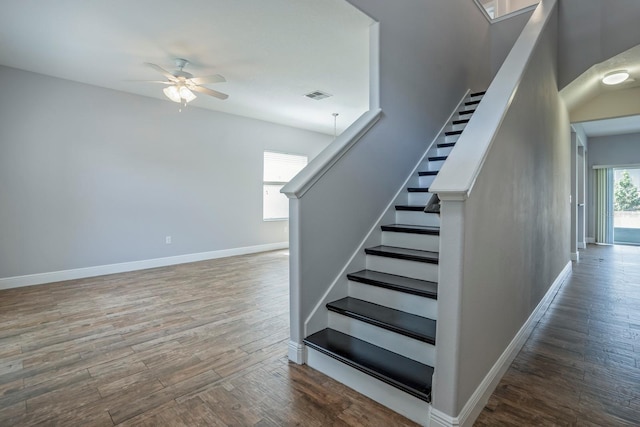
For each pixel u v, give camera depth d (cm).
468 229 145
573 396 181
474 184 147
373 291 228
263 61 364
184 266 512
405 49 315
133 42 318
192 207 545
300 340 213
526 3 648
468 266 147
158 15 271
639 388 189
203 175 557
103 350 233
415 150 330
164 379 197
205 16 273
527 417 164
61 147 416
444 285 145
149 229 497
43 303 334
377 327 199
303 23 283
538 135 276
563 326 281
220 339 251
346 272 243
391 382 163
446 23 389
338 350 194
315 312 221
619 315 307
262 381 195
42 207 405
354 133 250
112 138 456
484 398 173
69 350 233
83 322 285
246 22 283
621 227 812
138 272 469
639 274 468
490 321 180
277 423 158
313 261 220
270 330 269
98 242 449
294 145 704
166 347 238
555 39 343
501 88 206
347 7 259
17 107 385
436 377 149
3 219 381
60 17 272
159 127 502
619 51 322
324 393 183
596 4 334
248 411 167
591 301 347
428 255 229
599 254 643
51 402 175
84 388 187
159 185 505
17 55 346
